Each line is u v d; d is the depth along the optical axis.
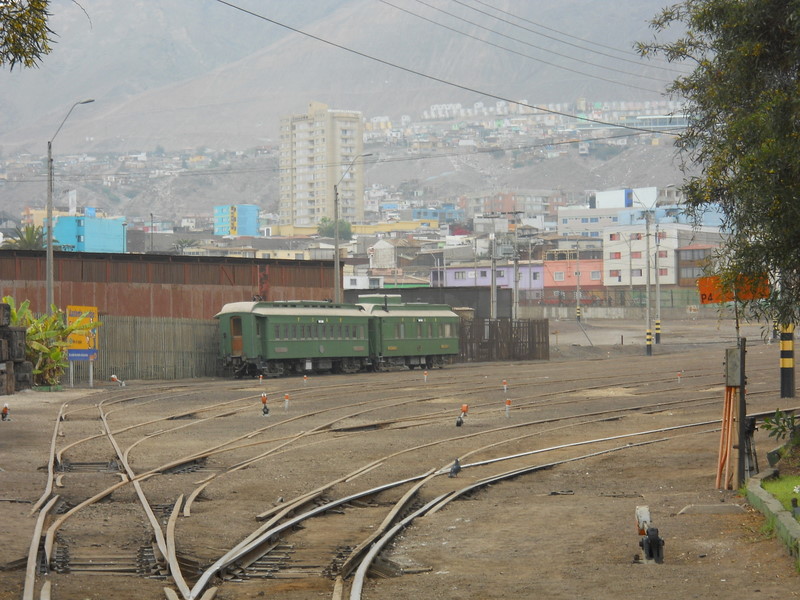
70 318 71.69
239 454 37.03
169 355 84.44
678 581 17.20
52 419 49.31
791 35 27.12
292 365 84.31
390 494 28.36
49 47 20.94
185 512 24.86
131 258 91.44
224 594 16.98
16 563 18.31
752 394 58.28
